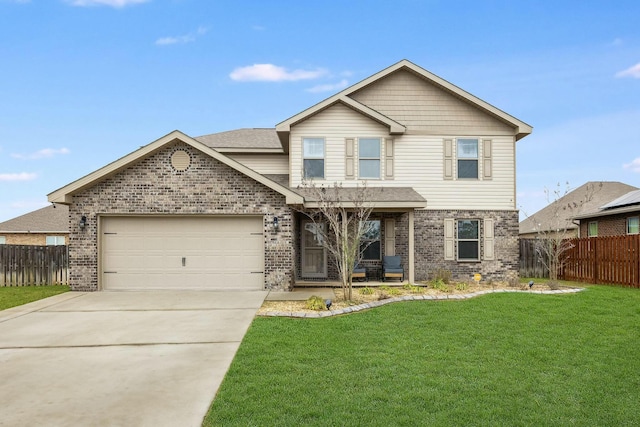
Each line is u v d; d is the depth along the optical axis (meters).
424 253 15.15
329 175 14.98
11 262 14.73
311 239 15.15
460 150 15.46
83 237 12.31
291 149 14.98
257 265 12.56
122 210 12.34
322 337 7.09
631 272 13.17
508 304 9.58
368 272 15.05
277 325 7.96
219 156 12.20
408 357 6.10
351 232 13.70
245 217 12.62
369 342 6.84
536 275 17.59
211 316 8.96
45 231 24.91
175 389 5.08
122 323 8.45
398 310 9.09
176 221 12.58
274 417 4.27
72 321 8.66
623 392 4.97
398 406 4.52
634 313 8.82
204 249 12.55
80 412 4.49
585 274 15.43
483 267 15.23
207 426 4.12
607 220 22.11
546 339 7.00
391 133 15.07
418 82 15.61
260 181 12.24
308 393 4.85
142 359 6.22
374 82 15.61
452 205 15.27
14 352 6.64
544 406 4.58
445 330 7.55
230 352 6.51
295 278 13.71
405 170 15.23
